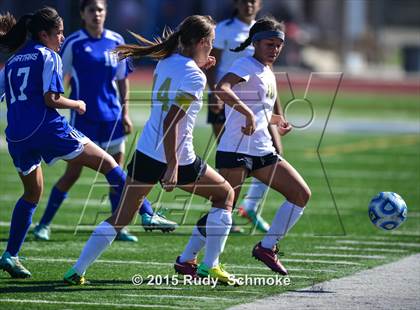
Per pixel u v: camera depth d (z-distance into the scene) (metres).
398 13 183.25
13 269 24.48
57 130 23.77
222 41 33.56
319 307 21.58
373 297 22.78
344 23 129.62
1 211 37.34
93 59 31.78
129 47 23.34
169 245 30.53
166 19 114.56
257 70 24.62
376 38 143.88
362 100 95.31
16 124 23.70
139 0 114.50
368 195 42.78
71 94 32.19
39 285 23.78
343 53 128.75
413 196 42.34
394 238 32.25
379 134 69.75
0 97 24.88
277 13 118.94
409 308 21.58
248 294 23.02
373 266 27.09
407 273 26.02
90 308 21.27
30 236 31.98
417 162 54.88
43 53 23.58
